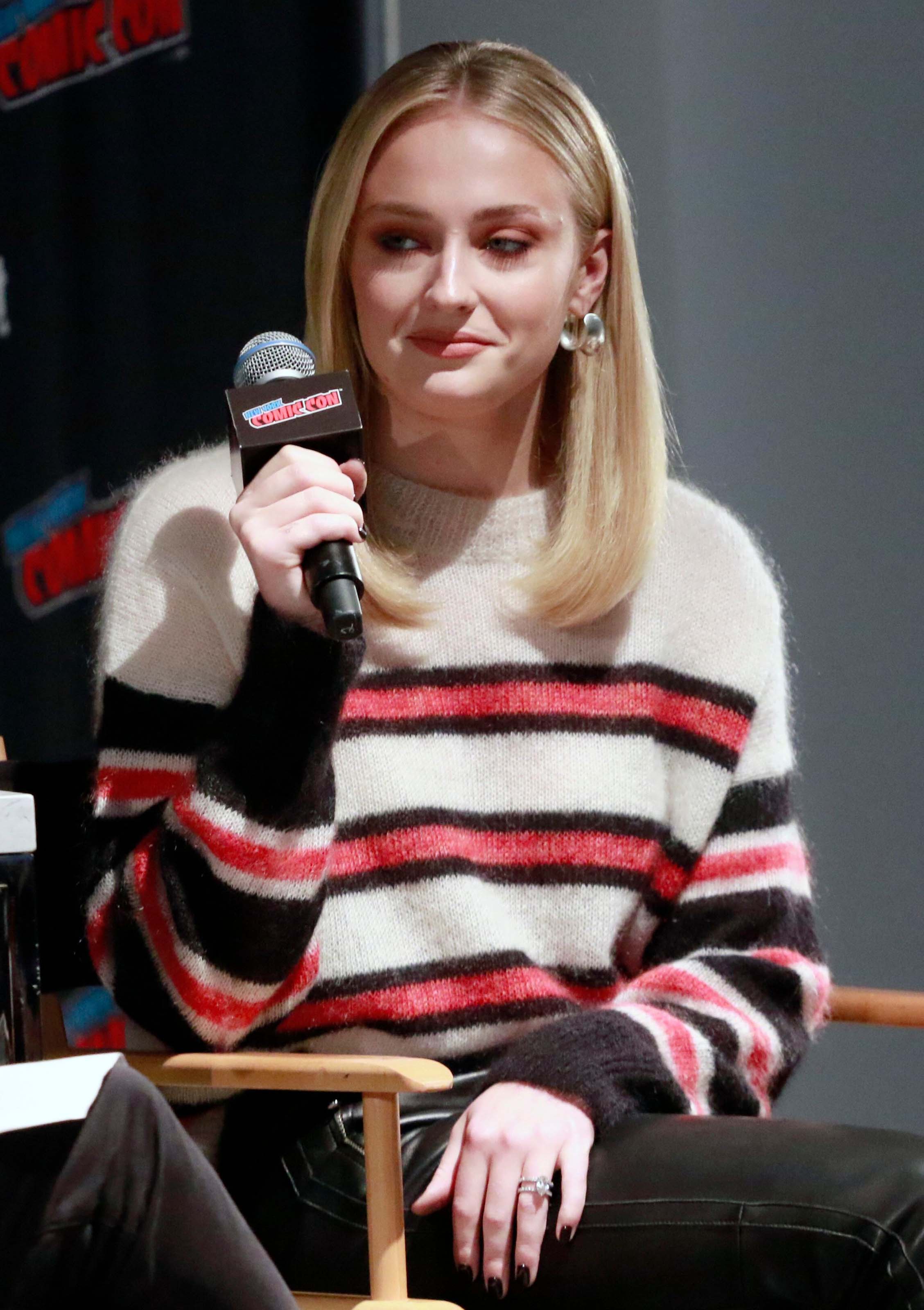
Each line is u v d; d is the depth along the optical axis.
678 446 9.27
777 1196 4.30
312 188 9.07
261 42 9.08
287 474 4.64
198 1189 3.29
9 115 9.02
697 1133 4.64
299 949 5.01
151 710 5.42
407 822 5.50
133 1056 4.79
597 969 5.68
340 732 5.51
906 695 9.13
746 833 5.93
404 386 5.55
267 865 4.84
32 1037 3.91
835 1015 6.36
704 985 5.41
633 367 6.01
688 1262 4.34
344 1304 4.62
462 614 5.80
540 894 5.67
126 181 9.03
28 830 3.92
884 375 9.20
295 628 4.75
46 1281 3.19
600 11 9.43
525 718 5.74
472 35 9.48
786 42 9.36
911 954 9.11
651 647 5.96
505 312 5.48
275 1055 4.68
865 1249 4.15
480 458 5.87
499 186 5.44
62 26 9.02
